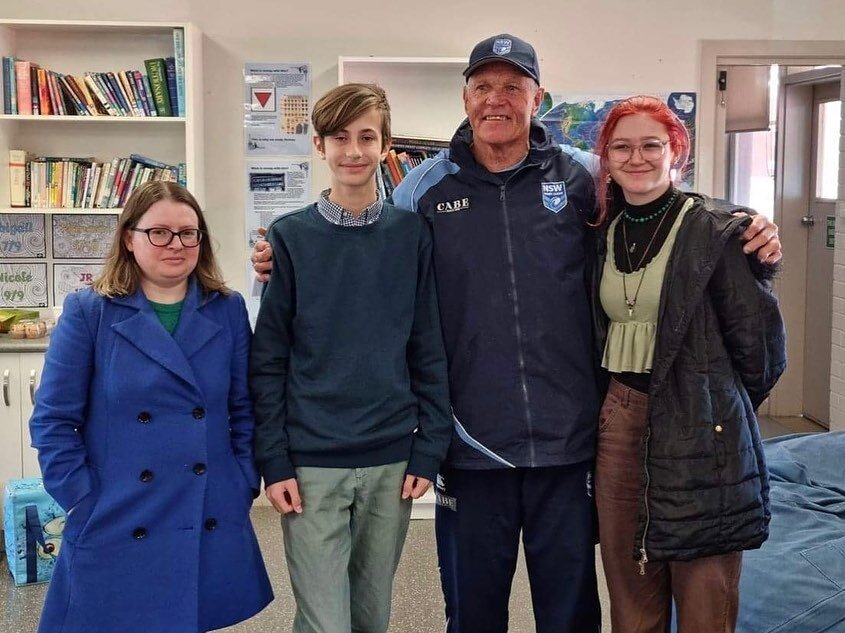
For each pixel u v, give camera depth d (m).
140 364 1.91
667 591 2.16
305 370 2.03
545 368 2.10
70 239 4.17
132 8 4.08
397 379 2.05
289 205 4.21
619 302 2.03
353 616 2.18
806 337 5.74
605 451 2.10
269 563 3.57
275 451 2.02
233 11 4.11
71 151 4.09
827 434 3.33
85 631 1.88
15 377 3.60
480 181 2.17
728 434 1.91
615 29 4.27
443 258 2.15
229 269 4.23
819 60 4.39
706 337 1.93
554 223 2.14
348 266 2.03
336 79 4.18
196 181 3.97
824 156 5.46
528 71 2.10
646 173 1.96
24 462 3.63
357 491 2.06
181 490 1.93
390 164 4.03
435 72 4.22
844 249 4.89
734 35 4.32
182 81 3.88
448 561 2.26
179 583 1.92
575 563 2.16
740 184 5.86
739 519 1.91
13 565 3.35
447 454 2.15
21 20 3.77
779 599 2.23
